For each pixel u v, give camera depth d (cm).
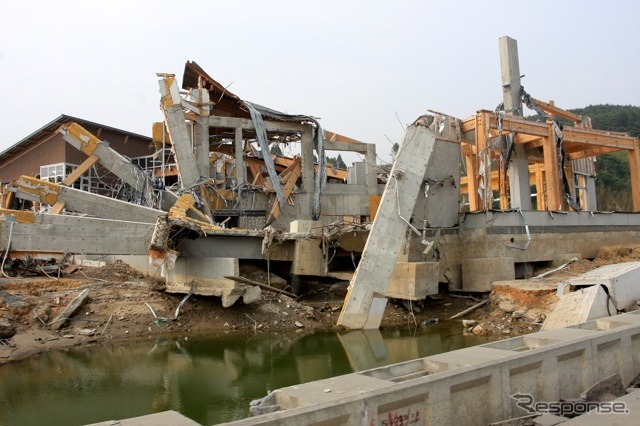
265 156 2664
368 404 519
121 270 2183
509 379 665
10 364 1269
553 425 613
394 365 690
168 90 2483
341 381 621
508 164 2694
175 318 1684
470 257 2062
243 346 1472
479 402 632
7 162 4150
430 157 2027
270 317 1750
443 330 1653
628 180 7288
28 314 1549
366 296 1695
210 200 2550
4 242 1795
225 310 1762
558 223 2216
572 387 754
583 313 1380
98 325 1583
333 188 2986
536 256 2120
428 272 1869
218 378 1166
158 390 1083
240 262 2105
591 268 1989
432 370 694
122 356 1355
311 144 2894
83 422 898
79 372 1209
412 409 562
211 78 2683
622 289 1503
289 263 2127
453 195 2120
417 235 1958
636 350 883
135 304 1723
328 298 2081
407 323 1769
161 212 2172
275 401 581
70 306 1605
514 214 2084
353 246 2152
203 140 2612
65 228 1852
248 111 2839
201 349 1436
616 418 629
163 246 1761
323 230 2072
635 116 9038
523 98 2720
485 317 1747
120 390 1081
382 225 1748
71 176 2609
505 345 803
